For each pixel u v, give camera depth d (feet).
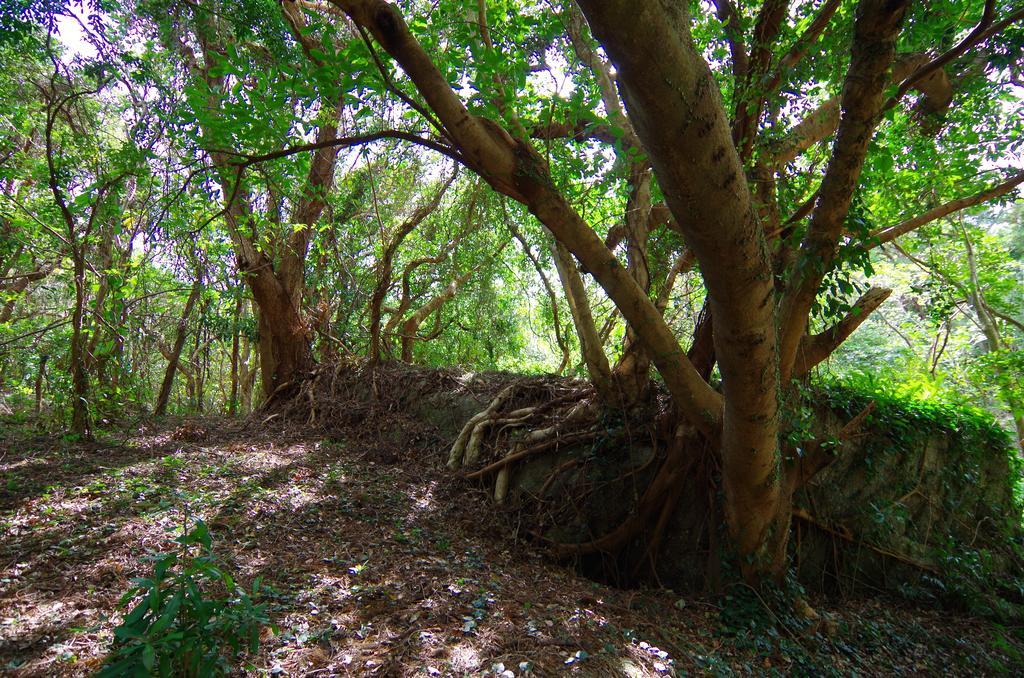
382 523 22.98
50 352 40.19
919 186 29.04
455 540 23.03
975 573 26.68
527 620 15.76
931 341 54.24
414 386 37.78
